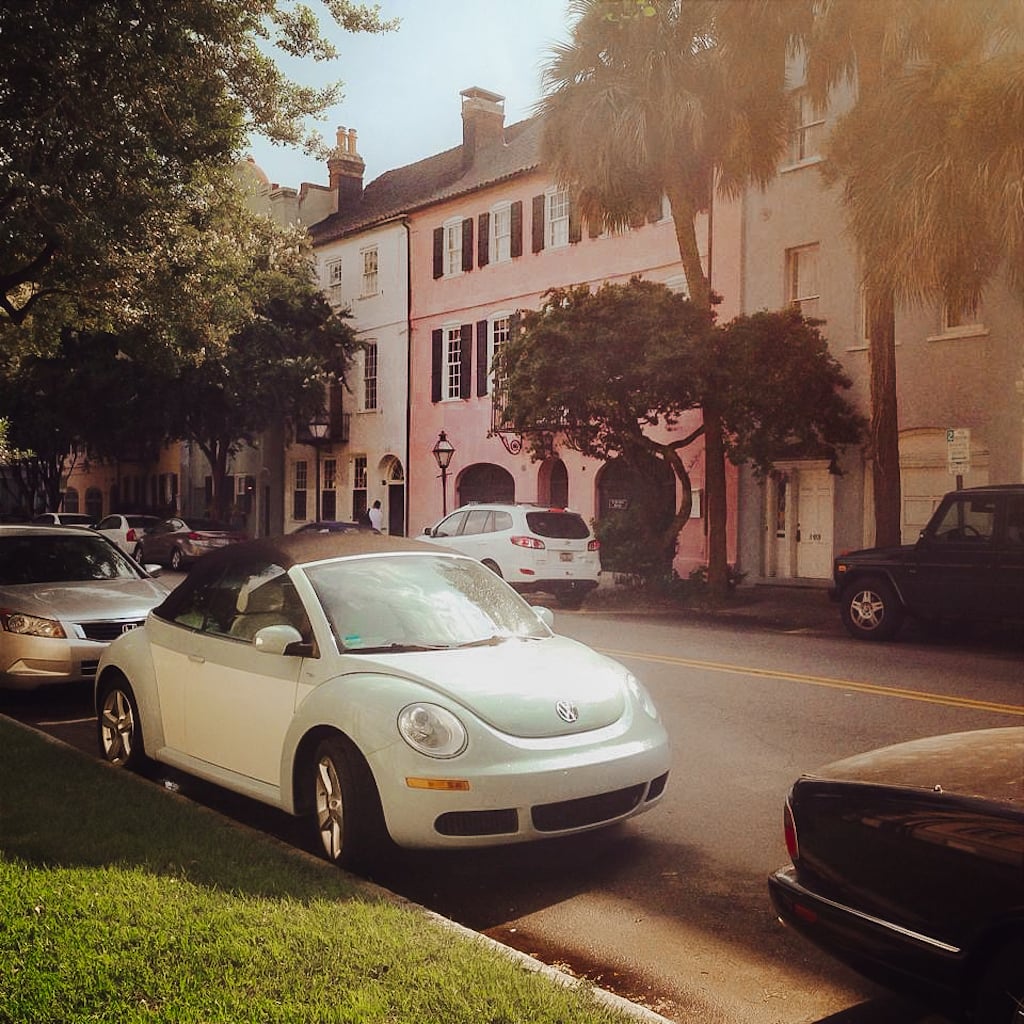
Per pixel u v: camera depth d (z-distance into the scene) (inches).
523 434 776.3
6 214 459.2
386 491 1362.0
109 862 179.6
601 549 798.5
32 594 362.6
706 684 393.7
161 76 463.8
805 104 855.7
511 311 1163.3
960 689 379.6
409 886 191.9
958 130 510.3
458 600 233.5
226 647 228.8
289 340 1302.9
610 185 730.8
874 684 391.5
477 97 1332.4
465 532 761.6
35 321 727.7
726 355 718.5
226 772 224.7
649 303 714.8
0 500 2069.4
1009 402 717.9
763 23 644.1
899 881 121.0
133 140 476.1
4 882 168.6
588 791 189.5
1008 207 500.7
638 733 203.9
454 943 147.1
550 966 153.6
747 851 212.4
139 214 495.5
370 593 225.0
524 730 189.8
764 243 886.4
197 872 175.5
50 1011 124.8
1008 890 109.3
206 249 593.9
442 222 1263.5
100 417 1395.2
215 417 1358.3
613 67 733.9
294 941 145.3
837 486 823.7
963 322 742.5
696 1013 144.3
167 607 259.6
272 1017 123.1
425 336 1291.8
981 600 491.2
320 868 182.5
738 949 165.9
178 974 134.9
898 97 547.2
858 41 620.7
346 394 1421.0
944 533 506.9
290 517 1529.3
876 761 139.7
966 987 114.3
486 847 184.1
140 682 253.0
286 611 222.8
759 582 861.8
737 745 298.7
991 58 523.2
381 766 183.3
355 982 133.4
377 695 191.0
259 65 517.0
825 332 834.8
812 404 745.0
